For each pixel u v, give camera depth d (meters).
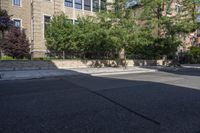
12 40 27.22
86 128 5.96
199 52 45.69
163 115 7.21
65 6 34.88
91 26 26.89
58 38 28.81
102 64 30.61
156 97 9.97
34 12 32.09
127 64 33.09
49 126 6.09
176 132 5.77
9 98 9.73
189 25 30.73
